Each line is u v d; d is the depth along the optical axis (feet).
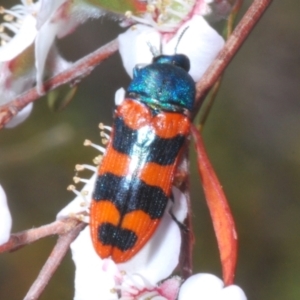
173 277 0.27
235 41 0.27
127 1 0.29
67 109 0.45
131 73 0.29
